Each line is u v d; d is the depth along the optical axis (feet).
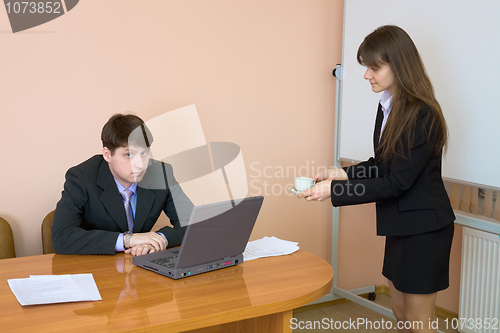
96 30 7.11
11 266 4.58
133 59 7.43
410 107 5.12
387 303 9.77
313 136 9.40
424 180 5.19
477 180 6.40
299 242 9.48
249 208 4.46
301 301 3.91
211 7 8.00
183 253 4.20
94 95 7.20
